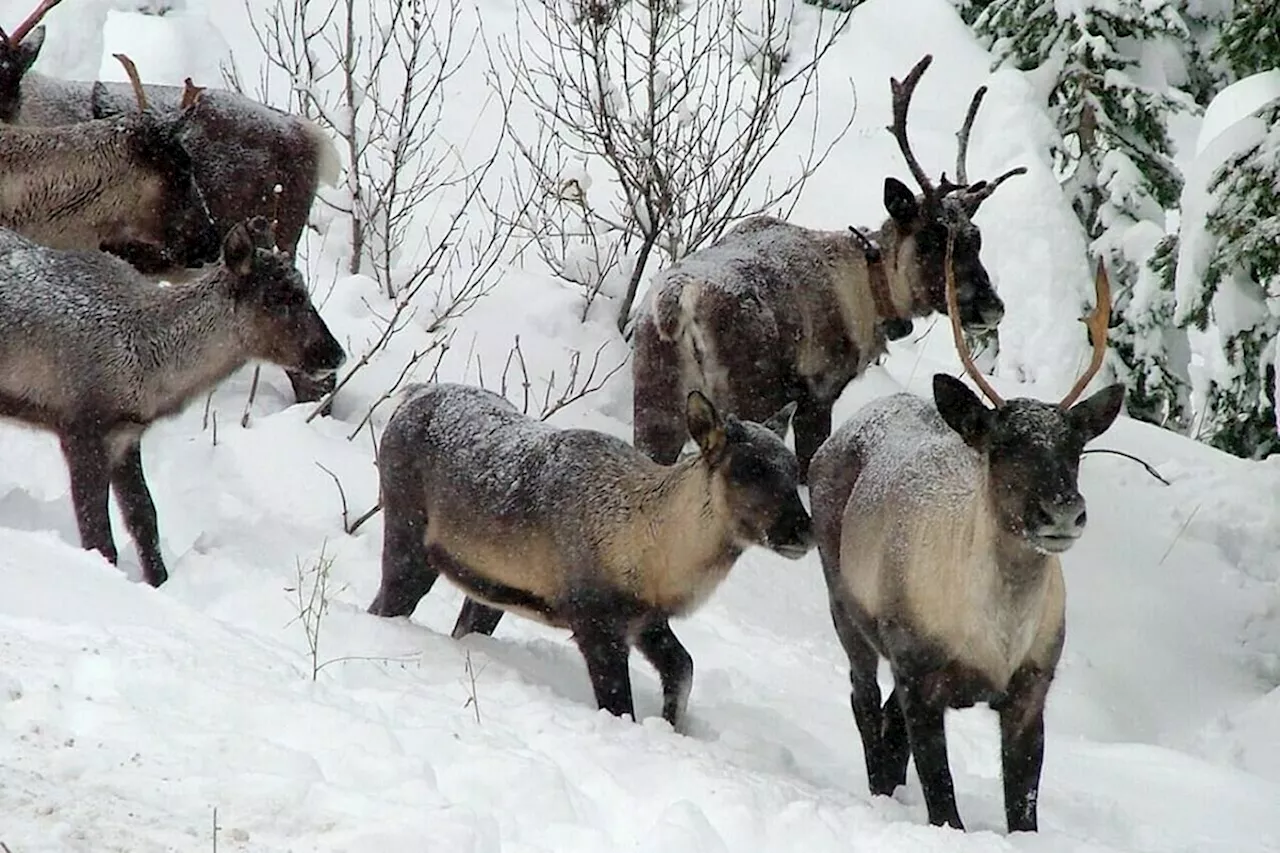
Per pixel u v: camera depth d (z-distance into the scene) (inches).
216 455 1380.4
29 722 689.6
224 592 1117.1
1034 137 2068.2
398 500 1098.1
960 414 817.5
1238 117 1657.2
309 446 1401.3
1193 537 1578.5
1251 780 1113.4
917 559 853.2
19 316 1163.9
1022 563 820.0
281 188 1573.6
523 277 1750.7
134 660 784.9
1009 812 874.8
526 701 914.1
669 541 994.7
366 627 1032.2
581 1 1787.6
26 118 1547.7
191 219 1450.5
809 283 1445.6
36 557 978.7
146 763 669.3
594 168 2097.7
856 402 1648.6
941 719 862.5
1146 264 1968.5
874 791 953.5
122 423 1179.3
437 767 735.7
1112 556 1521.9
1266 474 1681.8
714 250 1464.1
